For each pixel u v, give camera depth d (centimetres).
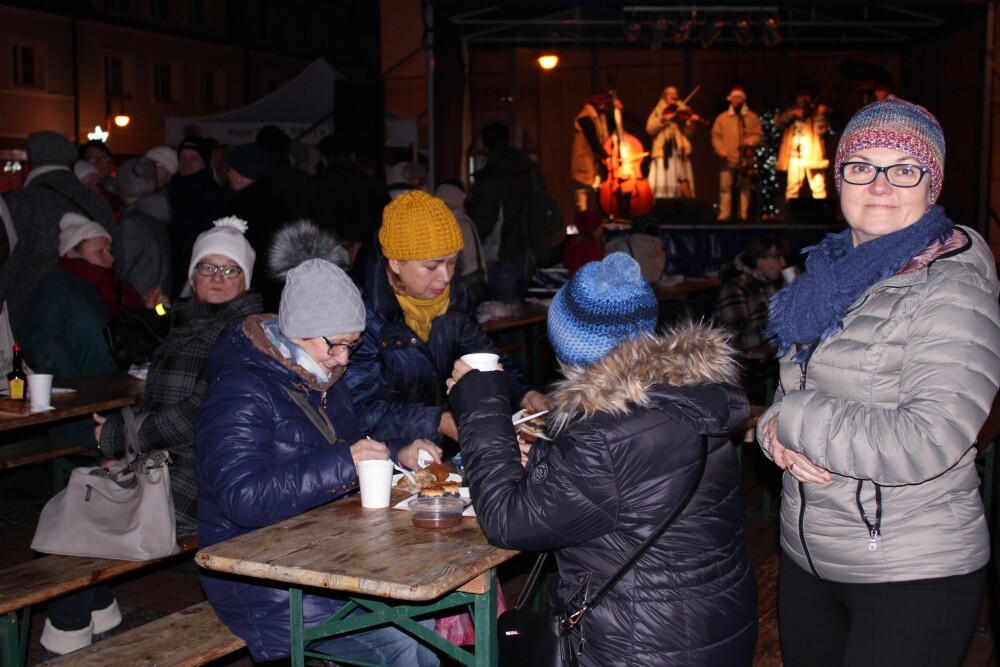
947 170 1331
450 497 287
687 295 1144
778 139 1539
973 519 230
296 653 277
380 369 358
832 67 1605
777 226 1345
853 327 231
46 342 541
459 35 1318
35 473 659
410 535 271
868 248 235
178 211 757
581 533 226
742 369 247
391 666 308
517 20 1399
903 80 1488
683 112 1538
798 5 1145
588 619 229
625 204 1484
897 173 233
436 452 335
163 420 366
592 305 234
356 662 296
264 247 665
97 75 3195
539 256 984
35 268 630
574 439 223
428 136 1181
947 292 220
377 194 806
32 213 632
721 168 1548
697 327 237
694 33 1470
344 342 304
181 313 384
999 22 1294
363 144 1102
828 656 252
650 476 223
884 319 226
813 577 250
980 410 213
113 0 3259
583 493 221
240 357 303
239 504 284
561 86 1639
